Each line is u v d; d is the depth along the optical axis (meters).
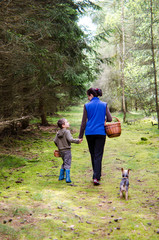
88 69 11.40
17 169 5.45
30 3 5.09
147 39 13.61
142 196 3.66
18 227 2.64
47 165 5.82
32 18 5.61
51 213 3.05
